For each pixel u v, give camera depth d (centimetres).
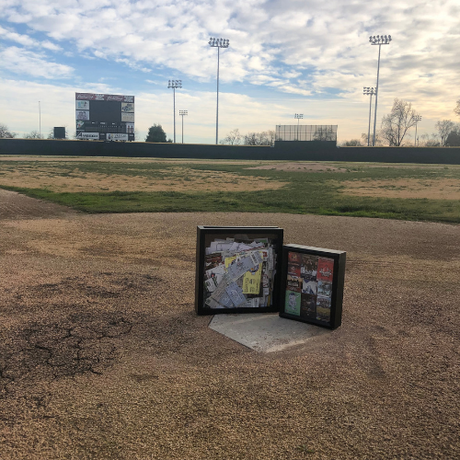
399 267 261
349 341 150
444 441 98
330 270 157
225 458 92
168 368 129
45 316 165
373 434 100
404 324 167
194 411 108
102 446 95
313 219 456
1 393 113
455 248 320
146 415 106
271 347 144
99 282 212
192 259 271
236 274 171
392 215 485
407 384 122
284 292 168
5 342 142
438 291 211
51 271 230
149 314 171
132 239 334
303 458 92
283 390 118
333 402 113
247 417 106
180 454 93
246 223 421
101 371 126
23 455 92
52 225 394
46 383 118
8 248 288
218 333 154
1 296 185
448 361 136
